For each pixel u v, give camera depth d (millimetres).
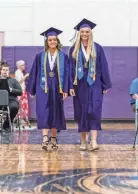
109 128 10672
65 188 3746
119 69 12570
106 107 12617
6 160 5441
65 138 8219
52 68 6527
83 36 6535
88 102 6492
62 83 6527
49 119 6496
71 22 12883
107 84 6609
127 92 12586
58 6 12898
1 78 9555
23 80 11586
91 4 12820
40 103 6473
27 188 3750
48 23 12922
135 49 12586
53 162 5266
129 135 8898
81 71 6520
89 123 6473
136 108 7016
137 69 12586
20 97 10648
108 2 12852
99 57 6605
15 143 7383
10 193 3561
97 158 5629
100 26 12852
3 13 12969
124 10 12828
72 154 6035
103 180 4109
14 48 12594
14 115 9680
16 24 12969
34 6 12930
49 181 4059
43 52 6625
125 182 4016
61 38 12883
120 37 12852
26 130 10031
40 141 7695
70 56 6621
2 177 4266
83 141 6543
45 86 6480
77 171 4613
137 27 12812
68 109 12539
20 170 4676
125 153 6145
